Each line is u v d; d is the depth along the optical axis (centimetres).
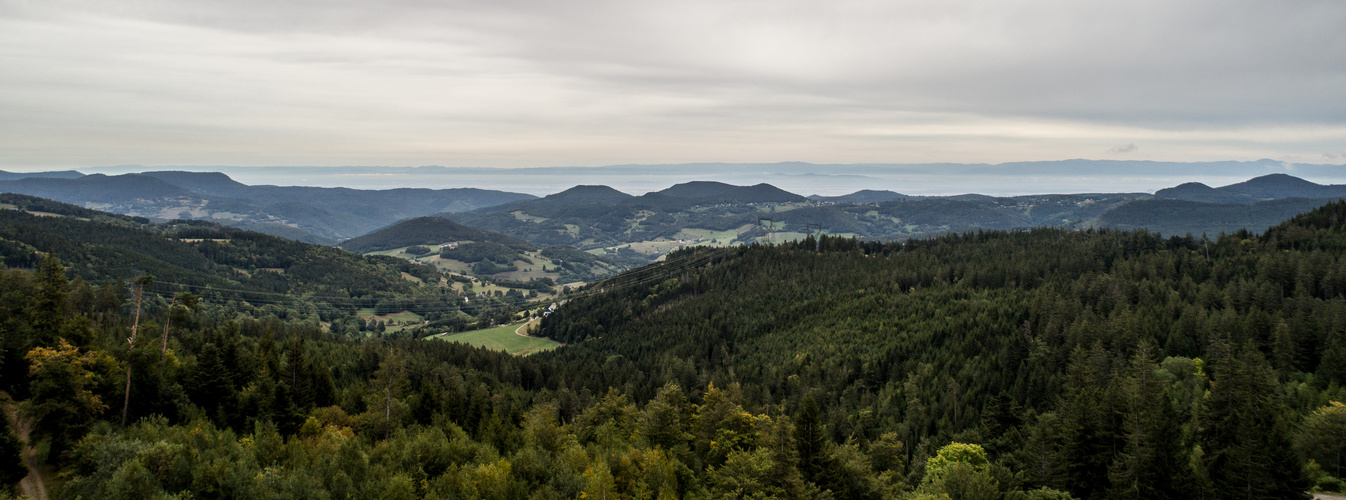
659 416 9756
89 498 5847
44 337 8344
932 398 12388
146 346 8756
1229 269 17675
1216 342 11625
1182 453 7550
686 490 8150
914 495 7506
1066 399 10081
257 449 7438
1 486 6081
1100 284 17538
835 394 13988
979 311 16975
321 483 6712
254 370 10119
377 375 10606
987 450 9712
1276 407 8675
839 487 7275
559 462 8056
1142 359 9319
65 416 6938
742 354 19012
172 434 7312
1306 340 12000
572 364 19000
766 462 7144
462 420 10156
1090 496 7688
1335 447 7900
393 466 7538
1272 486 6962
